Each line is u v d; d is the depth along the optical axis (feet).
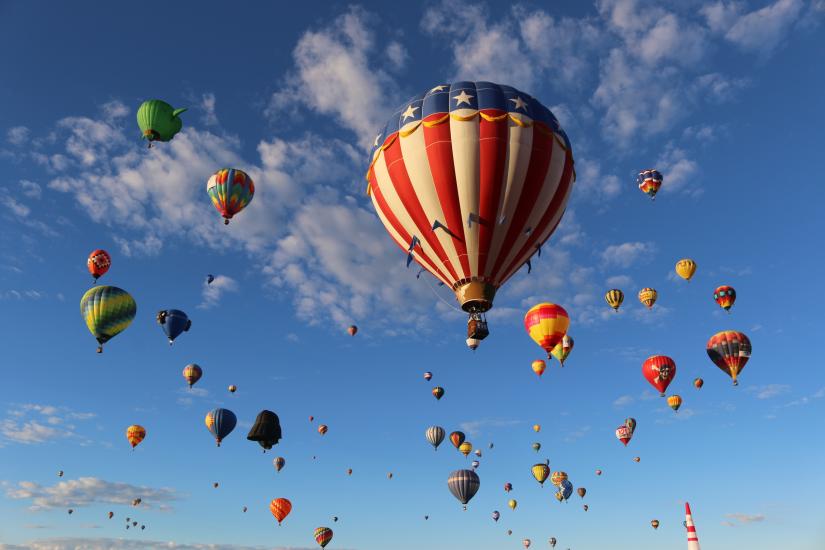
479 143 84.48
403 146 87.61
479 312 86.43
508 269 87.86
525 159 84.99
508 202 84.53
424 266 91.45
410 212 87.66
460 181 84.38
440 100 87.81
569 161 90.27
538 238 89.04
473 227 84.64
